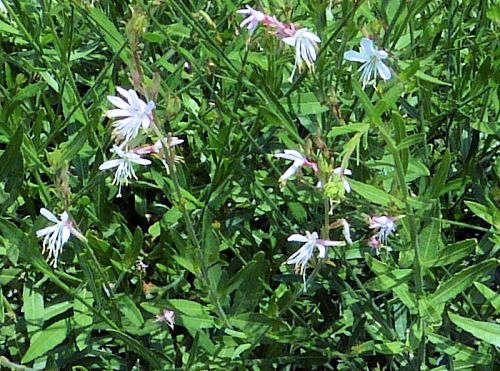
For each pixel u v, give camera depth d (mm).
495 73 481
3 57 539
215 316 472
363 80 428
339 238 489
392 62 463
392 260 483
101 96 537
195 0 577
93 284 422
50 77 553
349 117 507
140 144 406
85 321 453
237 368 474
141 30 365
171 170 389
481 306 482
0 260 508
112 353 513
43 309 469
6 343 489
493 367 444
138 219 588
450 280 411
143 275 507
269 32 429
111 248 458
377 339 465
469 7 571
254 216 569
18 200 524
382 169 516
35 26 582
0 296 449
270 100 422
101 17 492
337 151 487
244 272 422
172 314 456
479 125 503
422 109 514
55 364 437
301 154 397
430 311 418
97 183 469
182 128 525
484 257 506
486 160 564
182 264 421
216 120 555
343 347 496
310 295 503
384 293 485
